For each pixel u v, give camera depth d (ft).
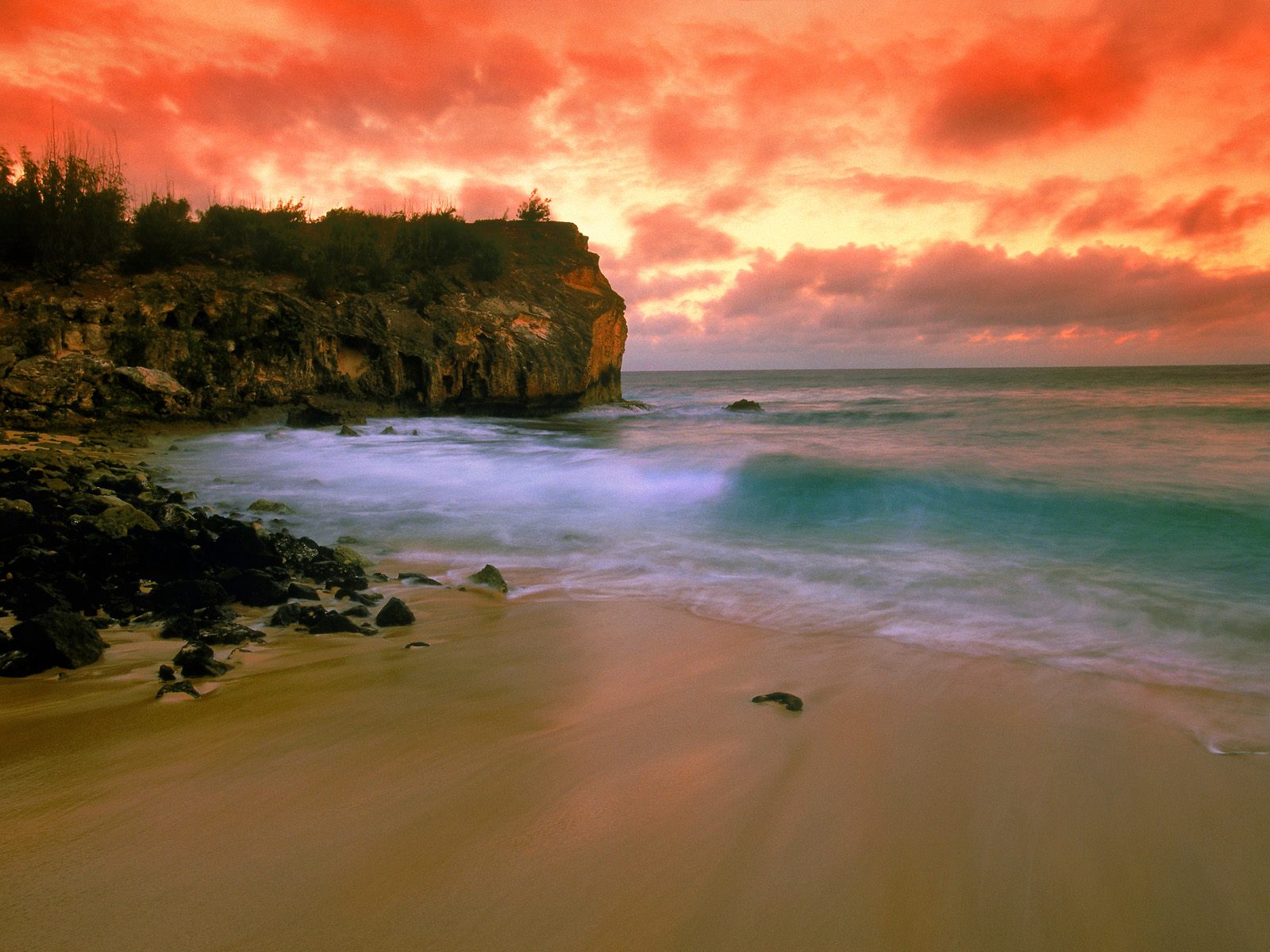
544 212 110.73
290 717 10.20
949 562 22.67
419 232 87.86
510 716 10.44
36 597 15.34
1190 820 8.15
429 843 6.98
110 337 59.41
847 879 6.71
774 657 13.80
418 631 15.25
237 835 7.02
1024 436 62.64
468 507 31.83
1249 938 6.23
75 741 9.27
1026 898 6.61
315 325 69.46
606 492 35.78
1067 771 9.26
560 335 87.30
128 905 5.87
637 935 5.78
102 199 65.10
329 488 36.70
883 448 51.01
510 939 5.66
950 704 11.52
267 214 82.64
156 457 47.14
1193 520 28.02
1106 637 15.55
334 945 5.49
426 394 75.15
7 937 5.43
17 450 37.27
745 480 36.70
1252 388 175.83
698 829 7.43
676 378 651.66
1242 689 12.59
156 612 16.17
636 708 10.92
